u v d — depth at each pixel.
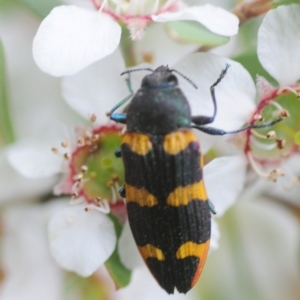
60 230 0.10
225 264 0.11
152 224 0.09
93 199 0.10
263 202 0.11
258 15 0.10
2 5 0.10
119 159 0.10
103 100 0.10
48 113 0.11
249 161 0.10
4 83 0.10
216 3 0.10
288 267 0.12
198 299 0.11
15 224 0.11
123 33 0.09
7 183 0.10
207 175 0.09
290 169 0.10
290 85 0.09
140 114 0.09
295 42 0.09
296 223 0.11
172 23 0.09
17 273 0.11
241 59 0.09
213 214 0.09
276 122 0.09
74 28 0.09
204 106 0.09
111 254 0.09
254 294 0.11
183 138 0.09
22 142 0.10
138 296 0.11
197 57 0.09
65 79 0.10
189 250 0.09
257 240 0.12
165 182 0.09
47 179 0.10
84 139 0.10
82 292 0.11
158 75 0.09
